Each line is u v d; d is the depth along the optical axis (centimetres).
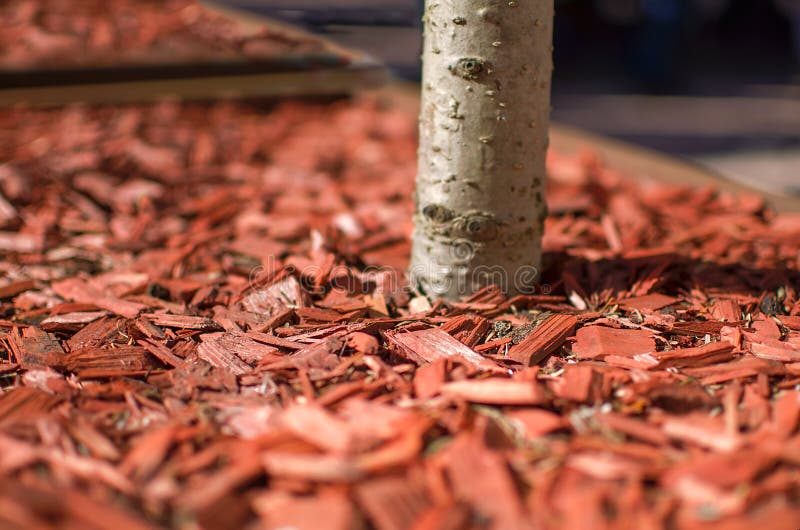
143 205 135
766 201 140
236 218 135
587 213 136
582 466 96
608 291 115
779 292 115
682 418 100
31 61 161
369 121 180
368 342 107
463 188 111
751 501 94
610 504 94
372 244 127
